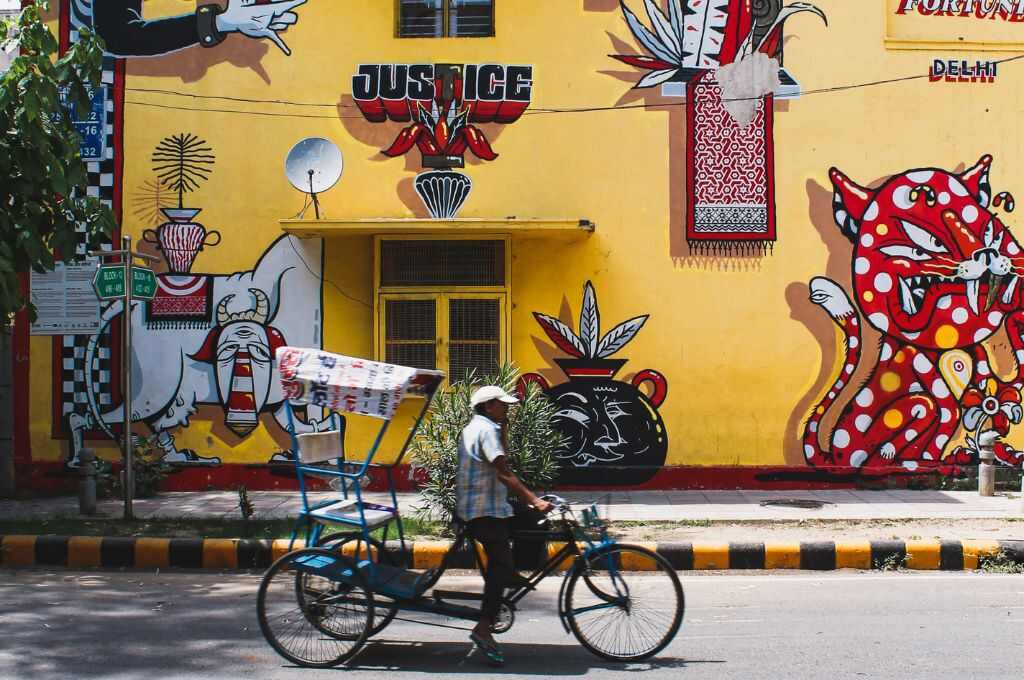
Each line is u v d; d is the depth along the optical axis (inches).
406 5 458.9
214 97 458.6
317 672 218.1
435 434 357.4
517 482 221.8
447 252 451.8
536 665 223.0
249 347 455.8
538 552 234.5
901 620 259.0
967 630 247.8
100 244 452.1
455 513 230.4
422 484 373.4
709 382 449.7
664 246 451.8
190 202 458.0
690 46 453.7
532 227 427.8
